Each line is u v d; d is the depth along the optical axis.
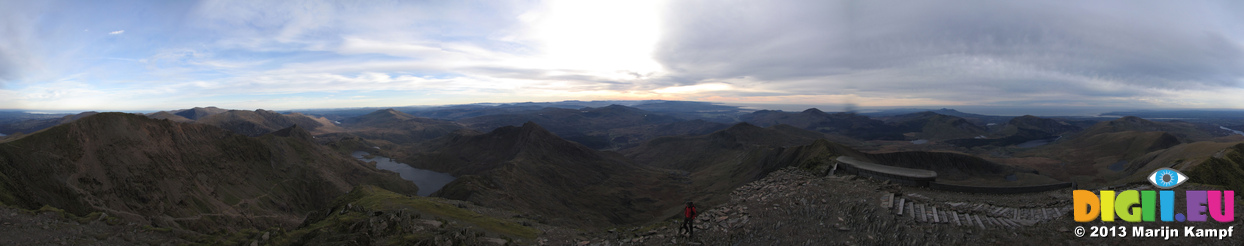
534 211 137.25
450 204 54.06
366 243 22.44
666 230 33.81
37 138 76.06
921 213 29.70
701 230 32.94
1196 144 167.75
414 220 30.25
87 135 88.00
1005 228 25.33
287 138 190.88
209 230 87.56
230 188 121.44
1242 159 106.94
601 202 188.75
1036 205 32.59
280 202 136.00
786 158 178.25
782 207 35.97
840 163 51.84
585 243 33.56
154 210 84.44
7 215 28.16
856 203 33.69
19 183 63.88
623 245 31.86
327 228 25.03
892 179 43.84
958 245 23.89
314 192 162.62
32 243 25.52
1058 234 23.20
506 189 161.75
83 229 28.42
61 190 70.69
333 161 198.75
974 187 39.38
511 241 33.28
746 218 34.38
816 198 37.09
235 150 142.25
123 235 28.42
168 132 117.06
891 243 25.70
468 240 26.80
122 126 100.62
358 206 30.84
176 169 105.50
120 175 87.25
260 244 22.55
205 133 136.75
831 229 29.48
